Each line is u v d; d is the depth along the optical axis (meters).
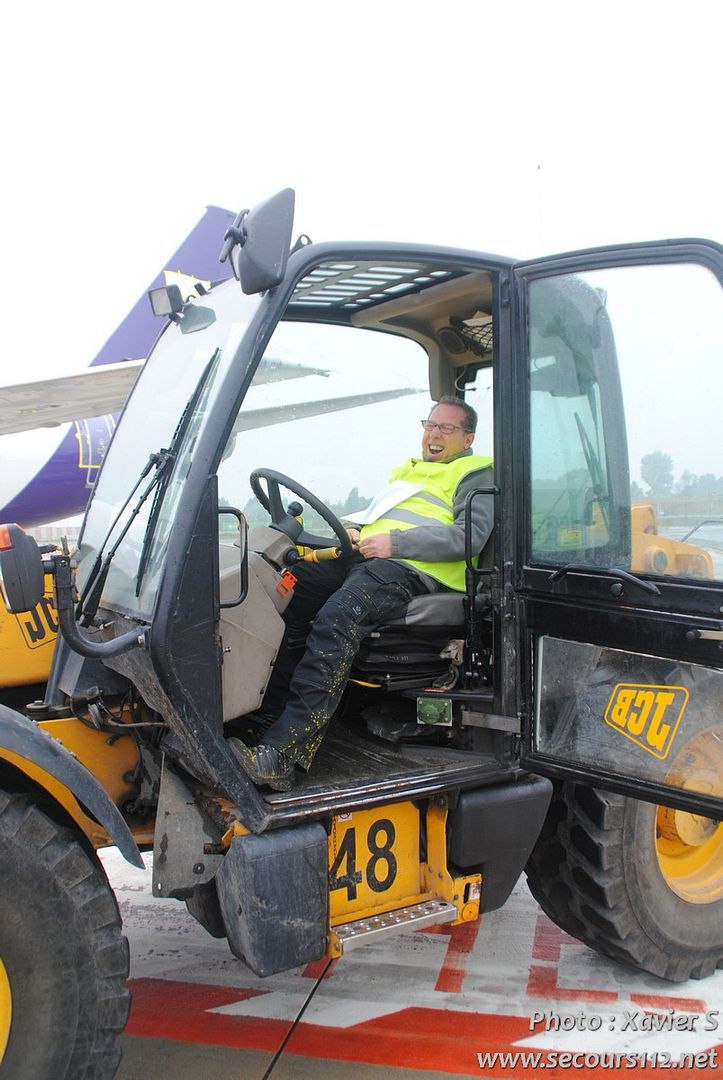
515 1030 2.68
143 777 2.54
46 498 8.59
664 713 2.26
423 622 2.66
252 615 2.34
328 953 2.29
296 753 2.39
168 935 3.26
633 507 2.34
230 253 2.29
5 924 1.88
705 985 3.01
